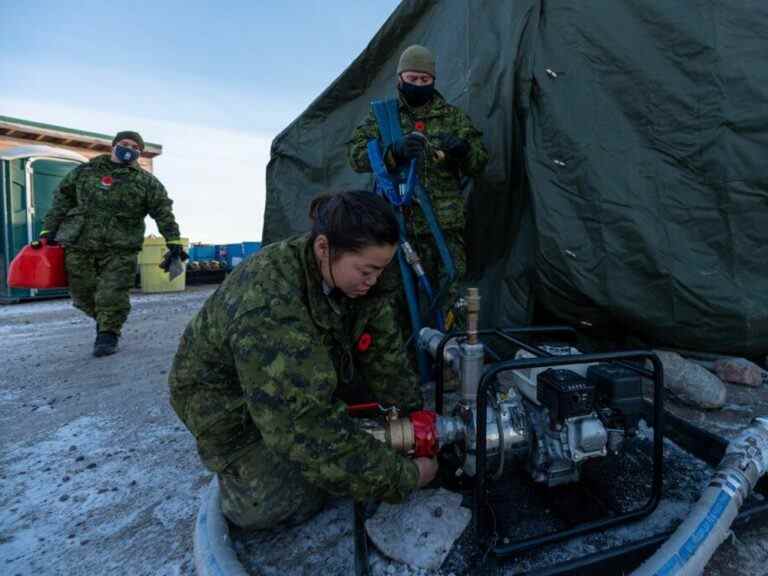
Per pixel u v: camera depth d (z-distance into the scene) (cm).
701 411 233
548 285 285
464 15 335
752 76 246
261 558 141
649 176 262
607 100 268
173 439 240
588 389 132
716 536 124
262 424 116
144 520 171
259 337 115
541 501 160
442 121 273
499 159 300
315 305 125
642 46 262
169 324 582
